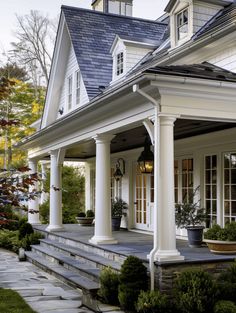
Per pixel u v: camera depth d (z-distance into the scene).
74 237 11.49
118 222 13.27
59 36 15.05
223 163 9.77
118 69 13.53
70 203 19.64
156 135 6.95
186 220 8.84
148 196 12.76
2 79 5.64
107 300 7.30
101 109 8.70
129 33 15.41
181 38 10.23
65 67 15.66
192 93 6.98
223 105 7.27
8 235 15.30
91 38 14.79
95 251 9.57
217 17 9.89
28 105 24.98
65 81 15.68
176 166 11.38
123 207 13.72
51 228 13.21
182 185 11.15
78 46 14.34
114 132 9.22
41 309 6.98
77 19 15.06
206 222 10.15
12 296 7.70
